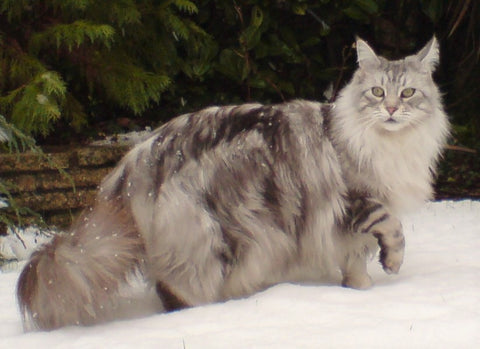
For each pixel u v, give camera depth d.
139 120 11.28
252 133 6.23
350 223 6.25
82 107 10.35
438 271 6.75
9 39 9.78
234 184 6.03
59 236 5.73
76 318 5.51
